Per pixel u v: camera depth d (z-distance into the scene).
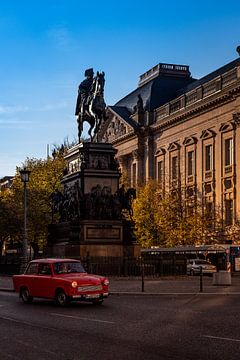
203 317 23.58
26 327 21.34
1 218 82.50
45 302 31.91
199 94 101.31
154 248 87.81
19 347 17.08
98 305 29.66
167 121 110.94
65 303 29.11
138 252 51.62
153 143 118.25
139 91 129.62
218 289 38.59
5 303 31.55
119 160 127.88
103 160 52.56
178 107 109.00
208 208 96.25
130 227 52.03
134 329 20.42
